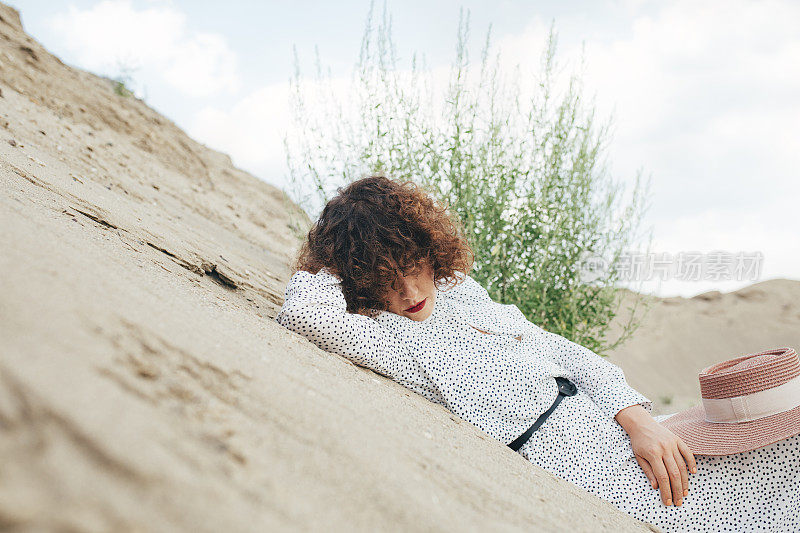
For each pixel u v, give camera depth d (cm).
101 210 238
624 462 189
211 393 101
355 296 207
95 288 114
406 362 201
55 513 61
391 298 207
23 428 70
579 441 192
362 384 165
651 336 1452
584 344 389
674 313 1614
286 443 96
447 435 157
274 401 109
